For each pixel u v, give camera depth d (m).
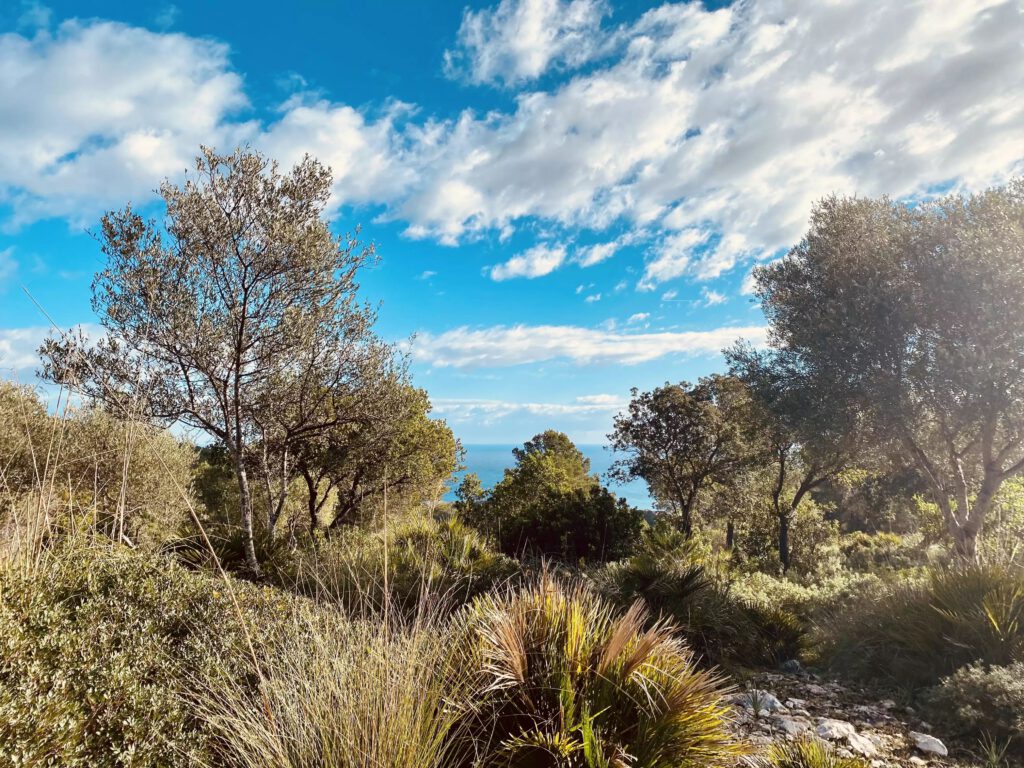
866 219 12.59
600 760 2.54
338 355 10.42
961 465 13.26
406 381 11.70
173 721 2.40
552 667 2.99
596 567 10.58
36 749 1.86
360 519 16.38
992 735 4.01
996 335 9.82
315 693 2.55
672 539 9.78
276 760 2.22
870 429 11.95
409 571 6.33
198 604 3.61
